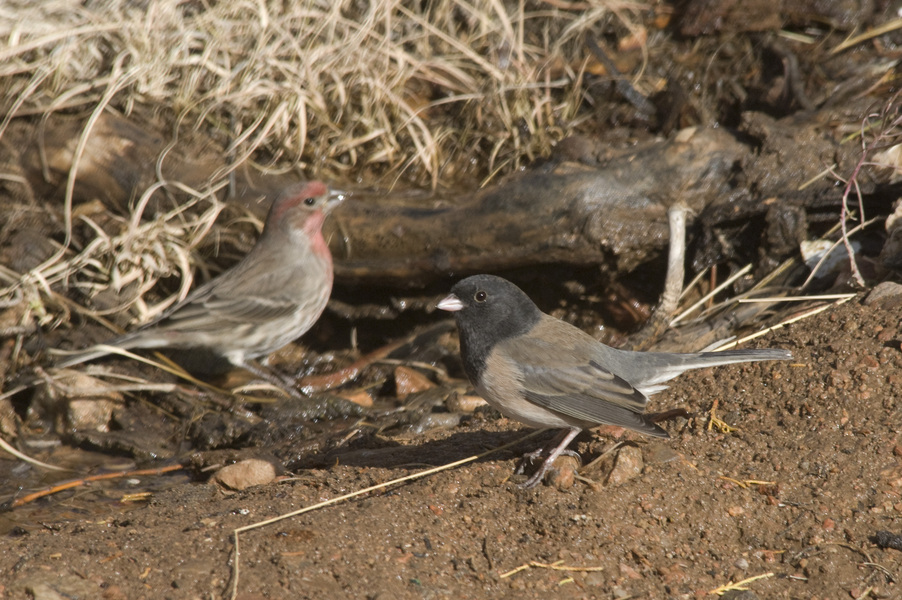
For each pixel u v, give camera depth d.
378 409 11.08
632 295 12.42
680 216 11.38
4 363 11.34
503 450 8.62
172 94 13.50
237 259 12.91
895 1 14.24
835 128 11.86
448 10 15.23
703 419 8.41
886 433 7.77
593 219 11.66
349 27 14.86
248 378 11.84
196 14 14.48
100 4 14.39
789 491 7.39
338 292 12.93
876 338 8.71
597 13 14.99
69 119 12.81
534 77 14.59
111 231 12.73
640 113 14.20
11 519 8.48
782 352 8.26
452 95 14.68
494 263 12.09
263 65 13.84
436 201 12.71
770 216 11.27
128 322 12.23
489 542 6.98
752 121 11.88
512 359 8.09
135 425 10.71
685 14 14.84
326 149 13.91
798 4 14.28
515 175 12.60
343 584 6.39
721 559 6.85
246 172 13.10
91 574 6.43
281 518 7.27
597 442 8.30
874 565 6.63
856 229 10.61
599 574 6.67
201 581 6.39
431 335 12.53
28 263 12.26
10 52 13.11
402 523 7.17
